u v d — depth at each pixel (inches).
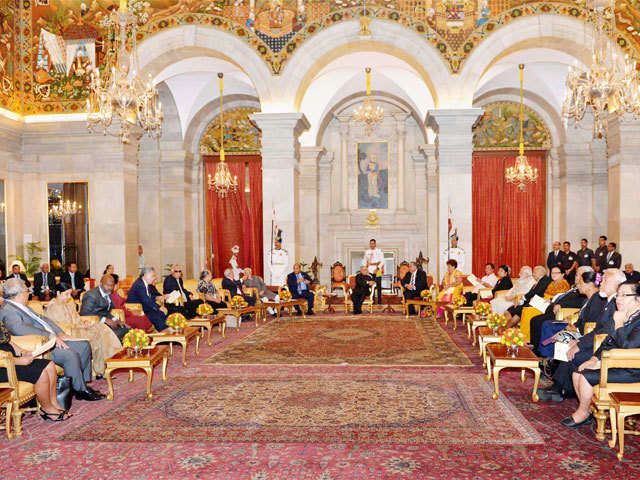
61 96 535.8
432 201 743.1
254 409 218.4
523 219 745.6
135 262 548.7
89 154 530.6
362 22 518.0
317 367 291.7
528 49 544.4
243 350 341.1
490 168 748.6
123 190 525.7
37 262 530.6
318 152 745.6
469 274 505.7
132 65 524.4
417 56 522.3
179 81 672.4
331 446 177.8
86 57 533.0
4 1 518.0
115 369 236.7
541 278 352.5
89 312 294.0
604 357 176.6
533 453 170.6
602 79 377.4
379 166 778.2
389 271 772.6
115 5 529.7
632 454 169.2
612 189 516.4
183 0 531.8
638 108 407.8
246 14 530.0
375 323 452.1
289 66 529.7
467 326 415.2
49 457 171.3
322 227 782.5
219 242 776.3
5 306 217.6
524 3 507.2
